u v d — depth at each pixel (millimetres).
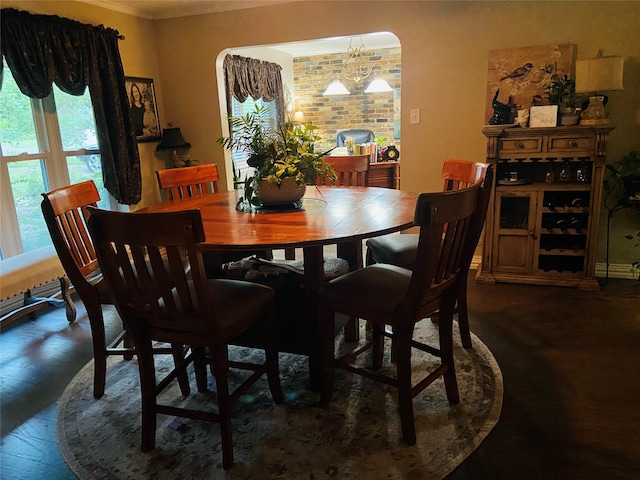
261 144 2273
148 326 1702
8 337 2799
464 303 2393
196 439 1832
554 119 3072
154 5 3887
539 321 2748
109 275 1571
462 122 3590
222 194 2834
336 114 8047
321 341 1936
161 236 1420
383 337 2244
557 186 3109
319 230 1832
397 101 7695
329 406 2002
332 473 1617
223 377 1630
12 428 1951
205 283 1510
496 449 1714
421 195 1478
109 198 4047
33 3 3141
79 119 3721
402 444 1749
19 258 2824
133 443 1825
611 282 3334
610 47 3146
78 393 2186
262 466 1666
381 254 2500
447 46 3490
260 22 3941
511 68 3328
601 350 2398
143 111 4172
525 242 3270
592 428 1812
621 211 3324
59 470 1702
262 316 1900
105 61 3592
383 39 6562
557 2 3178
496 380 2154
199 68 4234
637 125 3182
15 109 3223
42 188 3471
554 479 1567
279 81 7305
